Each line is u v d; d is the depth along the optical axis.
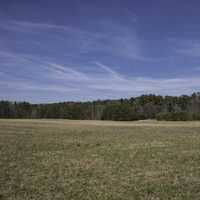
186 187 13.31
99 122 89.25
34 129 51.72
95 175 15.83
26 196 12.00
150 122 89.06
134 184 13.97
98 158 21.25
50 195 12.20
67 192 12.64
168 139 34.53
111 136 39.12
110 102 142.12
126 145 28.95
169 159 20.69
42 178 15.04
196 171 16.70
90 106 134.62
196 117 99.44
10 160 20.20
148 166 18.25
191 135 39.81
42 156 22.09
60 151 24.84
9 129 50.91
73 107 135.88
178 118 99.56
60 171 16.75
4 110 140.50
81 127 59.81
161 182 14.30
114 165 18.59
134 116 121.12
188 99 138.50
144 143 30.59
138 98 144.62
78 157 21.67
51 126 62.16
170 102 138.62
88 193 12.52
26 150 25.30
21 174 15.92
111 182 14.36
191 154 22.84
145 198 11.81
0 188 13.11
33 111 141.00
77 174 16.02
